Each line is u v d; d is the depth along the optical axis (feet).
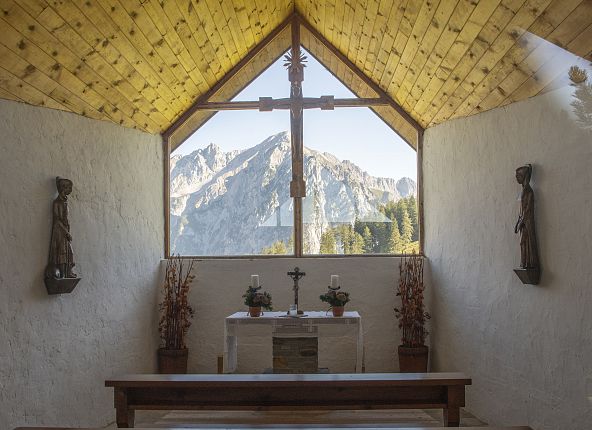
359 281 21.62
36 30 12.10
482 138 17.24
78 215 16.24
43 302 14.48
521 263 14.29
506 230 15.90
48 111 14.90
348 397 12.16
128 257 19.10
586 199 12.23
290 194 21.86
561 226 13.12
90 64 14.58
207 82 21.33
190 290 21.66
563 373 13.12
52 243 14.64
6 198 13.28
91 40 13.76
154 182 21.20
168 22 15.75
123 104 17.78
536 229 14.10
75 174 16.08
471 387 17.92
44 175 14.67
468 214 18.20
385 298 21.58
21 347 13.61
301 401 12.19
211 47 19.07
